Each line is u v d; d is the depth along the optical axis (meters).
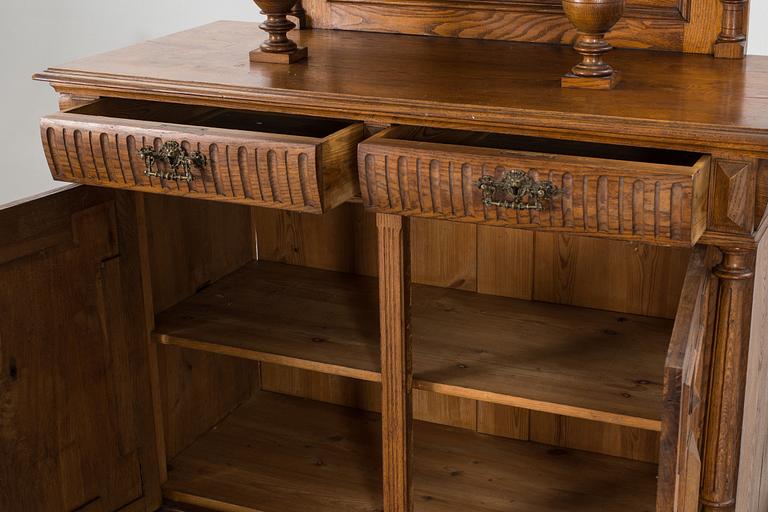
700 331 1.70
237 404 2.67
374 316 2.31
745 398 1.84
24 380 2.03
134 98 2.03
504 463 2.38
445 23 2.28
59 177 2.02
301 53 2.13
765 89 1.83
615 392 1.94
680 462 1.61
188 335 2.25
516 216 1.71
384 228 1.87
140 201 2.20
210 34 2.40
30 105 3.62
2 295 1.96
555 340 2.14
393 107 1.81
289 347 2.18
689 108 1.72
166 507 2.38
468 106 1.76
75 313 2.12
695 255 1.73
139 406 2.30
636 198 1.60
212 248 2.49
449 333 2.18
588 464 2.36
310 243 2.55
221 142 1.83
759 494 2.18
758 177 1.64
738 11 2.03
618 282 2.24
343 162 1.85
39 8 3.49
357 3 2.35
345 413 2.63
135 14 3.38
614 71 1.89
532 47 2.19
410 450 2.06
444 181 1.73
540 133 1.74
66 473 2.16
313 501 2.30
